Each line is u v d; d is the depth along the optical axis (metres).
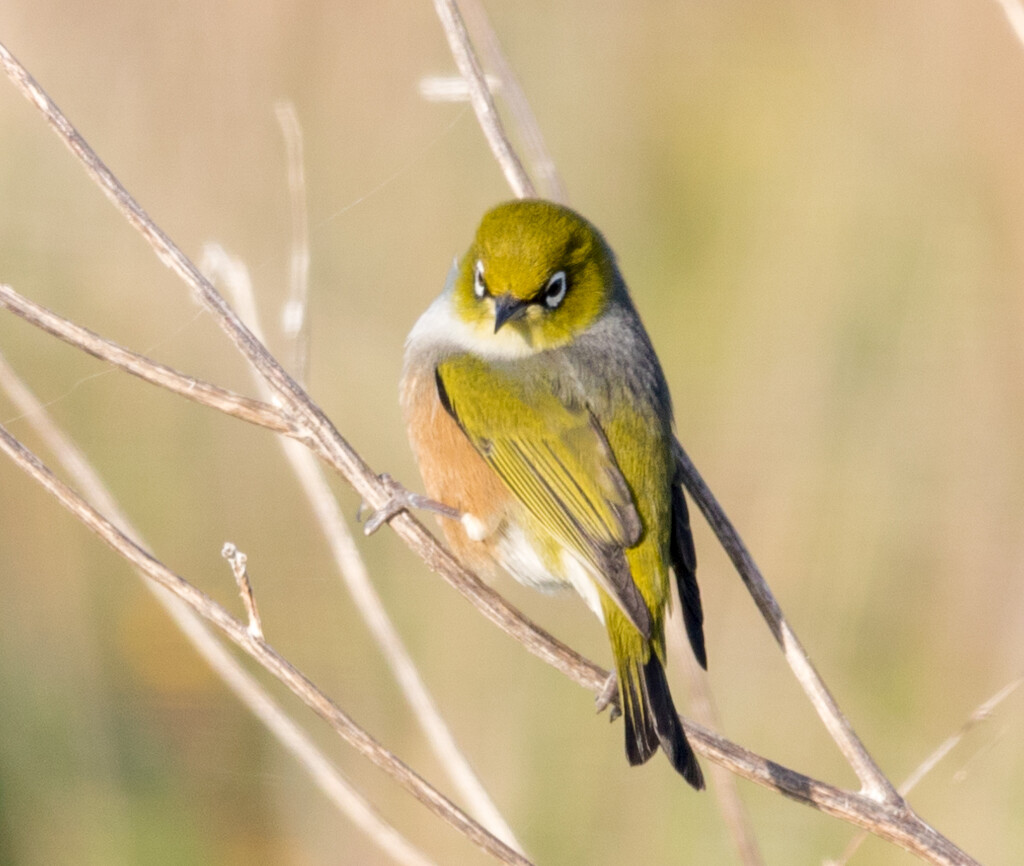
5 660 11.41
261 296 13.38
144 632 11.70
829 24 15.51
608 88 15.06
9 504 11.93
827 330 14.26
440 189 13.84
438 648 11.88
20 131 13.05
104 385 12.66
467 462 8.80
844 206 14.84
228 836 11.09
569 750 11.51
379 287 13.66
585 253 8.73
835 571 13.06
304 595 12.37
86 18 13.40
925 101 15.23
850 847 7.80
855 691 12.59
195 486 12.63
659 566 8.15
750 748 12.27
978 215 14.77
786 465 13.61
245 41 13.63
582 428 8.40
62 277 12.88
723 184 14.89
